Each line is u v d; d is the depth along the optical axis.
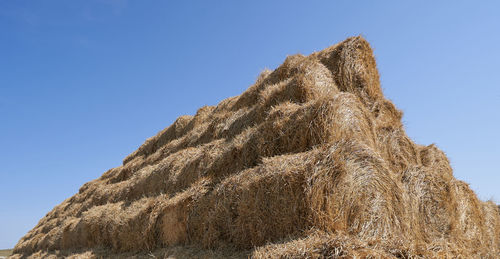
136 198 10.74
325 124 5.89
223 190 6.40
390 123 8.38
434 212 6.09
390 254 4.04
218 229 6.33
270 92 8.37
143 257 7.46
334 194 4.73
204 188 7.26
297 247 4.23
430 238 5.73
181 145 11.71
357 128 6.30
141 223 8.23
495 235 8.16
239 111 9.86
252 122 8.58
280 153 6.55
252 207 5.58
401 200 5.19
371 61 9.26
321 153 5.12
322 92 7.71
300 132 6.22
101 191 13.21
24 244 16.72
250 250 5.57
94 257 9.02
